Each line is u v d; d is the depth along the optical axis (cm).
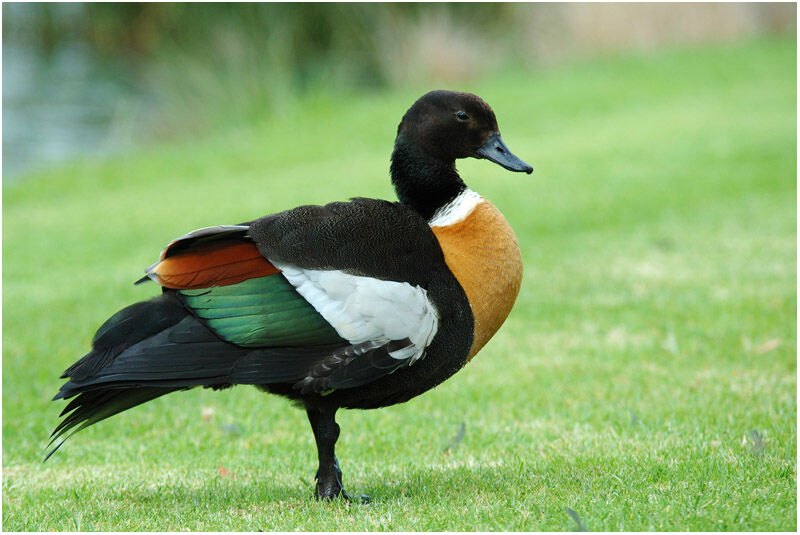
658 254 1483
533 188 1903
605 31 3247
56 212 2031
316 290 643
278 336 634
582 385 1005
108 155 2608
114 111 2984
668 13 3284
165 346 620
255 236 655
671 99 2628
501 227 716
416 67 2998
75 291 1424
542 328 1198
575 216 1706
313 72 3045
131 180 2319
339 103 2864
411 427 918
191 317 634
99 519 682
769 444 771
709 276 1355
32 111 2977
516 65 3152
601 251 1516
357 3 3066
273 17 3025
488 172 2077
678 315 1203
